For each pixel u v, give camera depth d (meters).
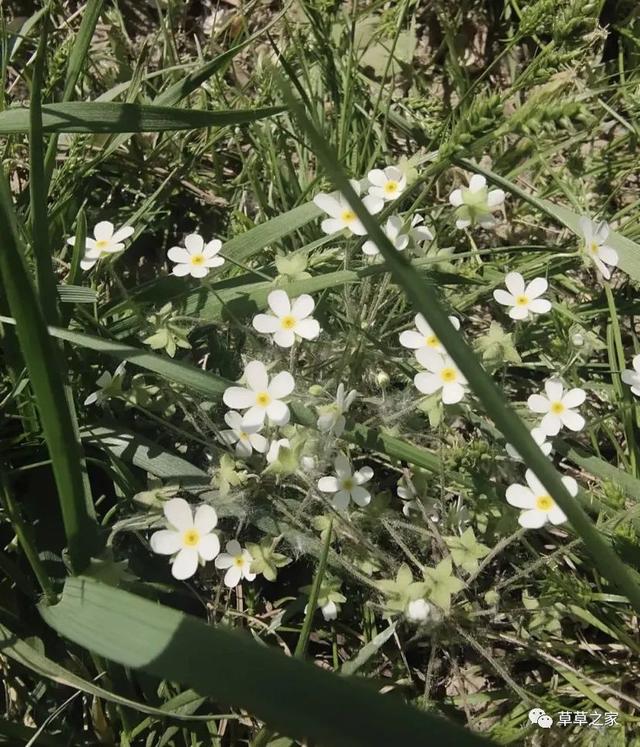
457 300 0.10
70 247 0.09
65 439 0.06
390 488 0.09
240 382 0.07
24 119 0.07
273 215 0.11
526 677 0.08
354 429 0.08
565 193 0.10
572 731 0.08
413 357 0.09
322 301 0.09
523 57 0.13
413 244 0.08
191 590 0.08
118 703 0.07
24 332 0.05
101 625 0.05
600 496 0.08
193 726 0.07
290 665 0.05
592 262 0.08
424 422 0.08
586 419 0.10
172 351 0.08
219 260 0.08
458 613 0.07
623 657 0.08
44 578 0.06
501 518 0.08
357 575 0.07
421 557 0.08
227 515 0.08
